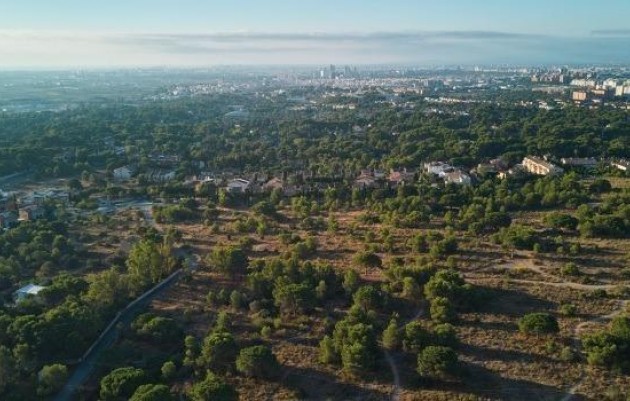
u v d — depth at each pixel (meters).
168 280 156.88
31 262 168.00
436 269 148.00
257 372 106.94
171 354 118.31
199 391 94.88
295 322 127.94
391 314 130.50
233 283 153.00
